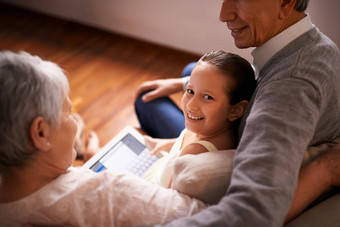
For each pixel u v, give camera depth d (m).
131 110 2.05
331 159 0.75
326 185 0.73
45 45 2.52
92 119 1.99
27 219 0.64
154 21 2.38
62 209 0.64
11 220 0.65
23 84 0.57
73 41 2.57
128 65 2.37
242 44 0.85
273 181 0.58
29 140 0.60
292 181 0.60
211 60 0.82
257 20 0.77
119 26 2.57
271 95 0.68
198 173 0.71
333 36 1.76
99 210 0.66
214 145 0.87
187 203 0.69
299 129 0.63
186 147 0.89
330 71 0.72
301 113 0.65
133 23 2.49
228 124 0.91
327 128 0.81
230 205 0.57
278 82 0.70
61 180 0.68
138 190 0.69
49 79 0.60
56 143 0.65
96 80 2.25
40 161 0.64
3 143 0.59
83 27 2.70
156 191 0.70
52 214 0.64
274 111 0.65
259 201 0.56
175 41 2.42
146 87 1.33
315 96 0.68
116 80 2.25
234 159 0.67
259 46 0.85
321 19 1.74
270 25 0.77
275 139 0.61
